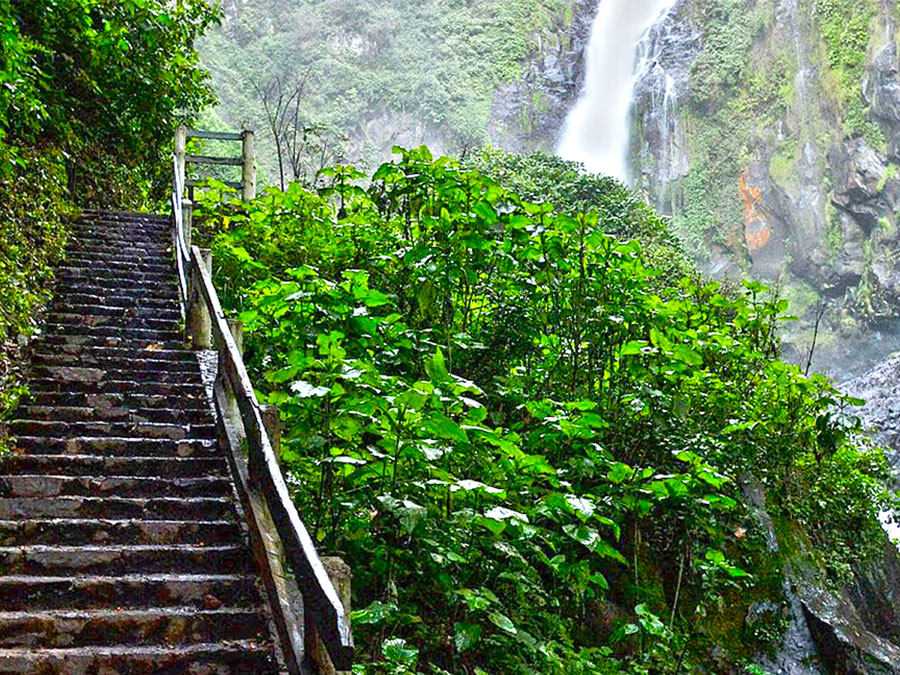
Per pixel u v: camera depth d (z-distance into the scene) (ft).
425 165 21.30
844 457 35.24
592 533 15.06
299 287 17.98
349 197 28.73
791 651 24.35
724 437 24.40
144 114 40.96
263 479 12.71
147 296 27.20
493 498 16.08
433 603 17.31
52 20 33.01
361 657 15.21
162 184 48.42
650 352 20.52
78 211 32.68
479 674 14.80
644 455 21.31
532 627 17.63
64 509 15.05
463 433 13.56
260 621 12.46
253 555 13.79
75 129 36.65
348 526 15.52
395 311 22.38
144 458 16.84
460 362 22.43
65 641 11.91
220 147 87.66
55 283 26.58
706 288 27.07
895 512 36.27
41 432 18.11
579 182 61.00
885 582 32.94
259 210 30.71
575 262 22.11
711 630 23.43
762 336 27.35
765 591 24.85
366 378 14.35
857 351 123.44
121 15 37.86
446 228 20.71
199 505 15.28
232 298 26.05
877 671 24.08
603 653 17.94
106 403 19.90
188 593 12.94
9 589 12.56
